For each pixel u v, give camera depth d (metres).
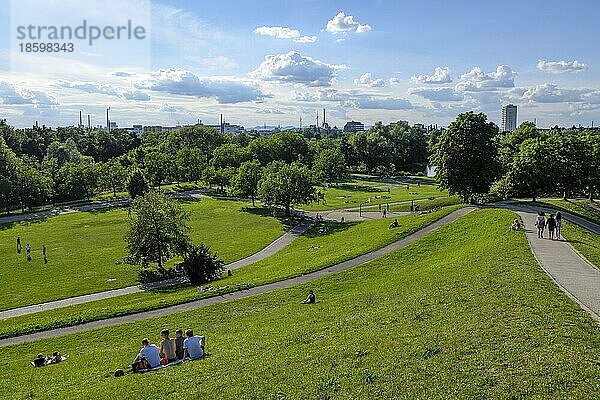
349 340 25.48
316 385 19.20
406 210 121.31
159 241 73.06
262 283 53.84
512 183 92.19
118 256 82.25
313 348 25.00
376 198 146.75
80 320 45.12
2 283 66.62
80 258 80.88
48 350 38.16
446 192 156.88
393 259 59.62
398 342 23.44
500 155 106.44
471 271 40.19
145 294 60.47
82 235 100.06
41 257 81.81
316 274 56.25
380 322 28.91
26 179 136.00
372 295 40.44
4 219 123.06
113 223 113.44
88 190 155.88
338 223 108.44
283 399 18.39
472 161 85.69
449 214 81.19
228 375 22.39
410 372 19.27
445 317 26.98
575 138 95.62
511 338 21.73
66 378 27.67
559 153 92.81
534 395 16.50
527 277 34.00
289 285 52.47
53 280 68.25
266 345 28.03
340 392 18.33
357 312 34.59
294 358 23.44
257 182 133.50
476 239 61.12
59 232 103.75
